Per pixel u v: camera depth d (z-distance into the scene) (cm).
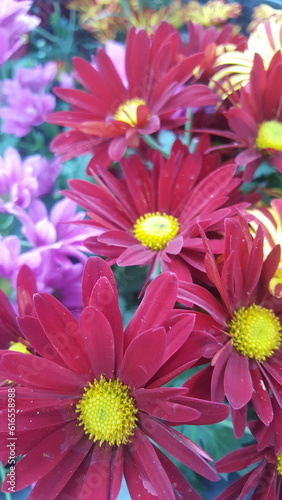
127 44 18
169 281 12
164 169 17
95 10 21
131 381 12
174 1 21
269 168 17
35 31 21
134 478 12
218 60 18
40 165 18
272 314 14
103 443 12
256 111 17
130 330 12
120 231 16
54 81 21
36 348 12
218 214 14
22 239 18
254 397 12
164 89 17
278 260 13
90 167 17
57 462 12
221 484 14
